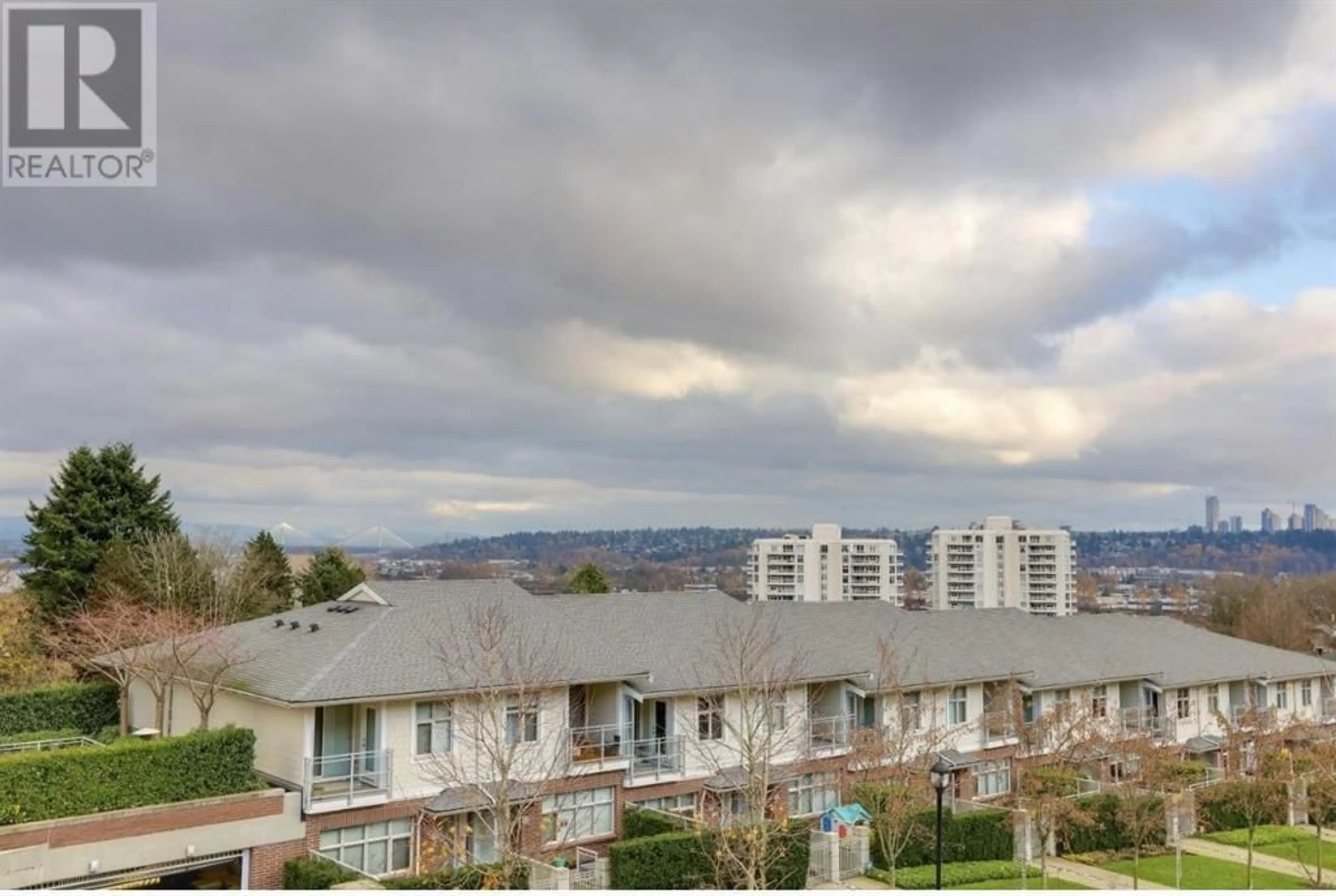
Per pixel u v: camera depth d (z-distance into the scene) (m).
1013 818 35.31
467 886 25.42
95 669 37.97
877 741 35.97
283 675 29.45
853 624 45.31
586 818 32.00
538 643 33.56
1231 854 38.03
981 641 47.19
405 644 31.16
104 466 51.94
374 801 28.20
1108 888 32.12
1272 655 56.44
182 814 25.38
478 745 27.69
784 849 27.94
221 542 56.78
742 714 32.34
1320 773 39.00
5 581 50.47
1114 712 46.22
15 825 23.41
